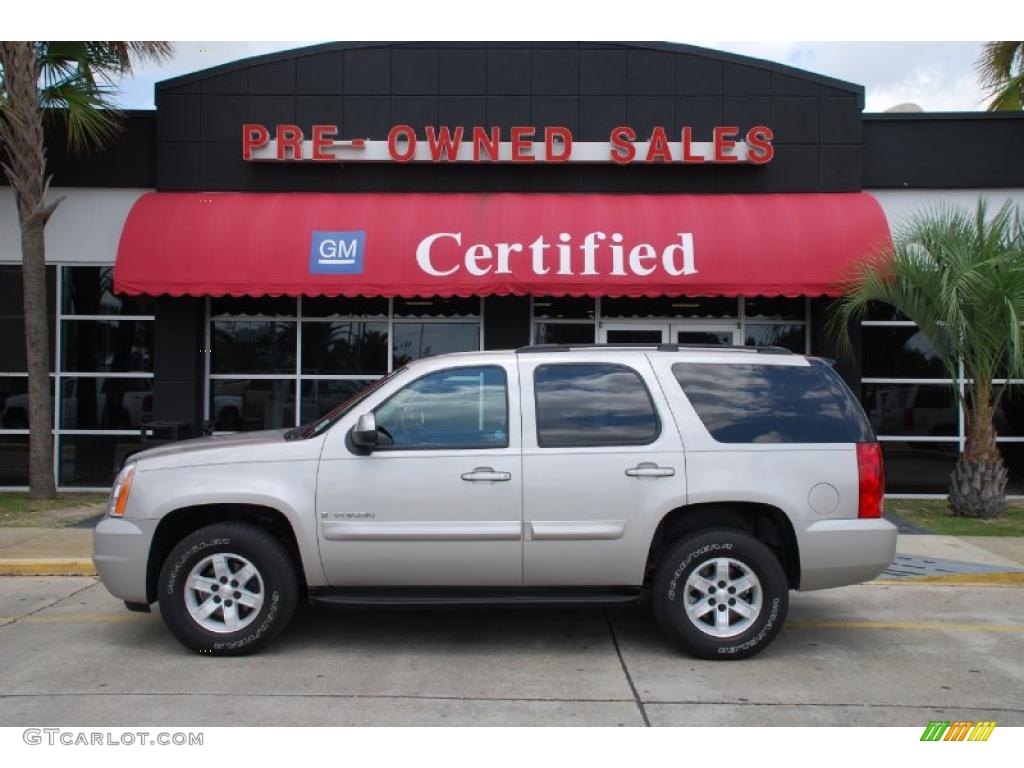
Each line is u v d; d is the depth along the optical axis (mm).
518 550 5668
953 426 12375
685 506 5812
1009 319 9656
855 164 12422
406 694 5141
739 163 12320
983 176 12445
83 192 12625
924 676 5520
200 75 12422
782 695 5148
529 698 5086
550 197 12031
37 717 4758
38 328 11555
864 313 12250
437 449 5723
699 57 12492
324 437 5789
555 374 5930
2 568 8211
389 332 12578
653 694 5156
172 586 5723
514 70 12508
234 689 5203
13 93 11164
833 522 5730
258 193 12352
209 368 12570
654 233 11359
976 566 8367
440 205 11812
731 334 12648
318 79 12500
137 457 5992
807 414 5891
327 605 5730
